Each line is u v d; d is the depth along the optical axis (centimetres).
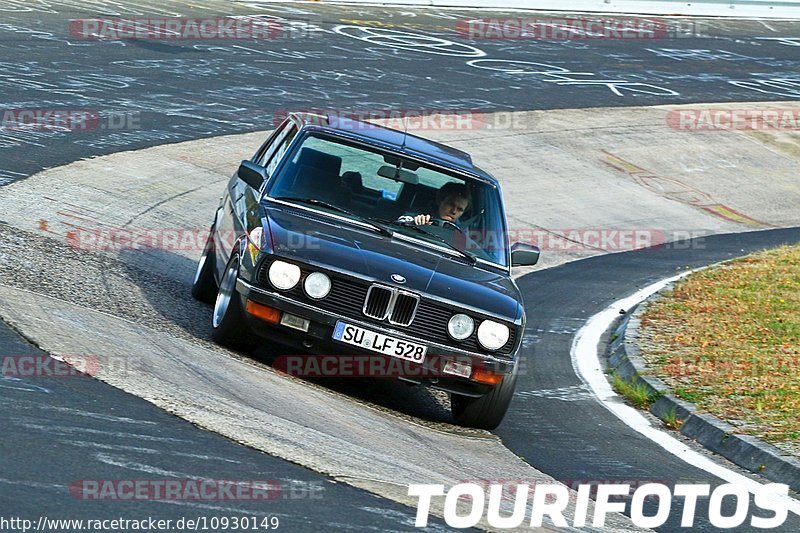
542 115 8900
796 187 8875
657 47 12606
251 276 2559
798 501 2359
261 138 6631
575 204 7269
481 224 2931
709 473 2530
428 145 3169
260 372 2620
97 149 5569
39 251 3438
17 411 1923
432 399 2983
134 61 7925
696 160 8844
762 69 12312
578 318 4431
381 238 2761
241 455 1939
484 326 2562
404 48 10350
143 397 2148
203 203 5206
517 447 2602
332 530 1670
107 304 2931
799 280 5081
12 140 5344
